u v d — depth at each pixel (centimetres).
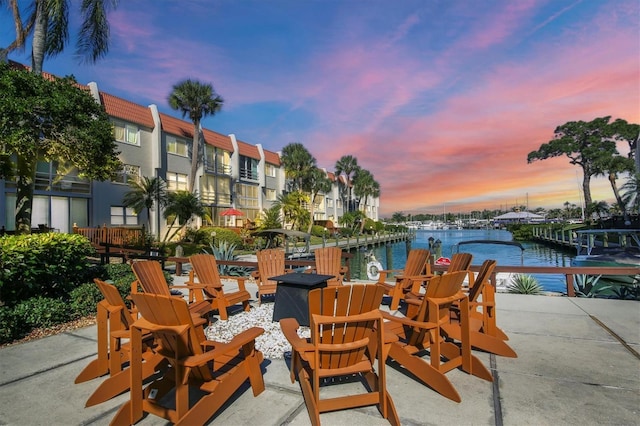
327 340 262
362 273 1744
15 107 798
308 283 499
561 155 5022
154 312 257
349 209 6612
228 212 2930
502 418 260
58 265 593
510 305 622
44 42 1070
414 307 399
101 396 295
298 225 3872
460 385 317
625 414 262
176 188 2712
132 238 1870
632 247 2028
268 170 4062
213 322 544
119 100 2289
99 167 1020
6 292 527
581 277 805
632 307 595
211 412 259
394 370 355
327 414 271
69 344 444
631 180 3550
